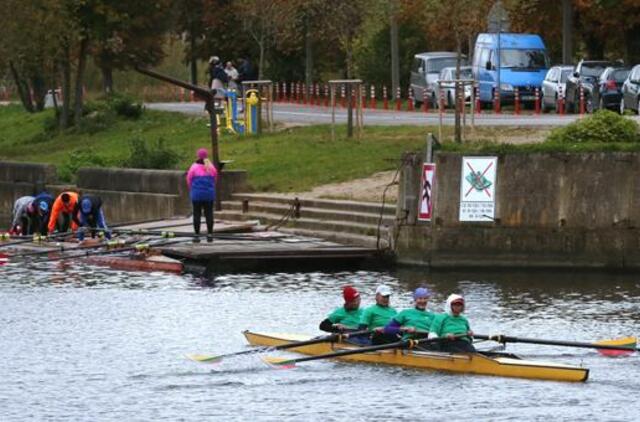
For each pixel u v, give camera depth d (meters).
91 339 49.88
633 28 112.44
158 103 142.75
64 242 73.44
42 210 76.06
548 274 62.84
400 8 120.12
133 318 53.53
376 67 133.12
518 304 55.09
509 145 64.44
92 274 65.19
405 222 64.94
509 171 63.34
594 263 63.25
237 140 95.94
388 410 40.09
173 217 79.38
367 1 127.06
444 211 63.97
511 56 103.19
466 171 63.62
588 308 54.22
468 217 63.81
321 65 148.88
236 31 149.38
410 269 64.69
